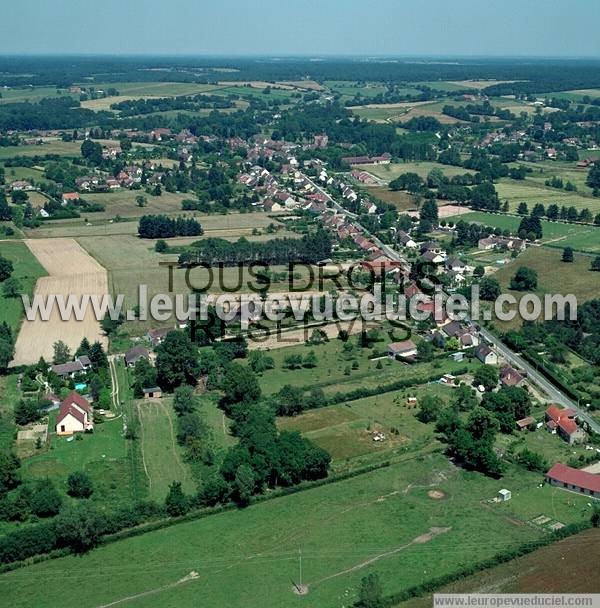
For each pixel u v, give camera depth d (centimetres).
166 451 15875
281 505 14100
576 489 14525
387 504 14100
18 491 14150
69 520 12581
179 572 12162
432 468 15425
